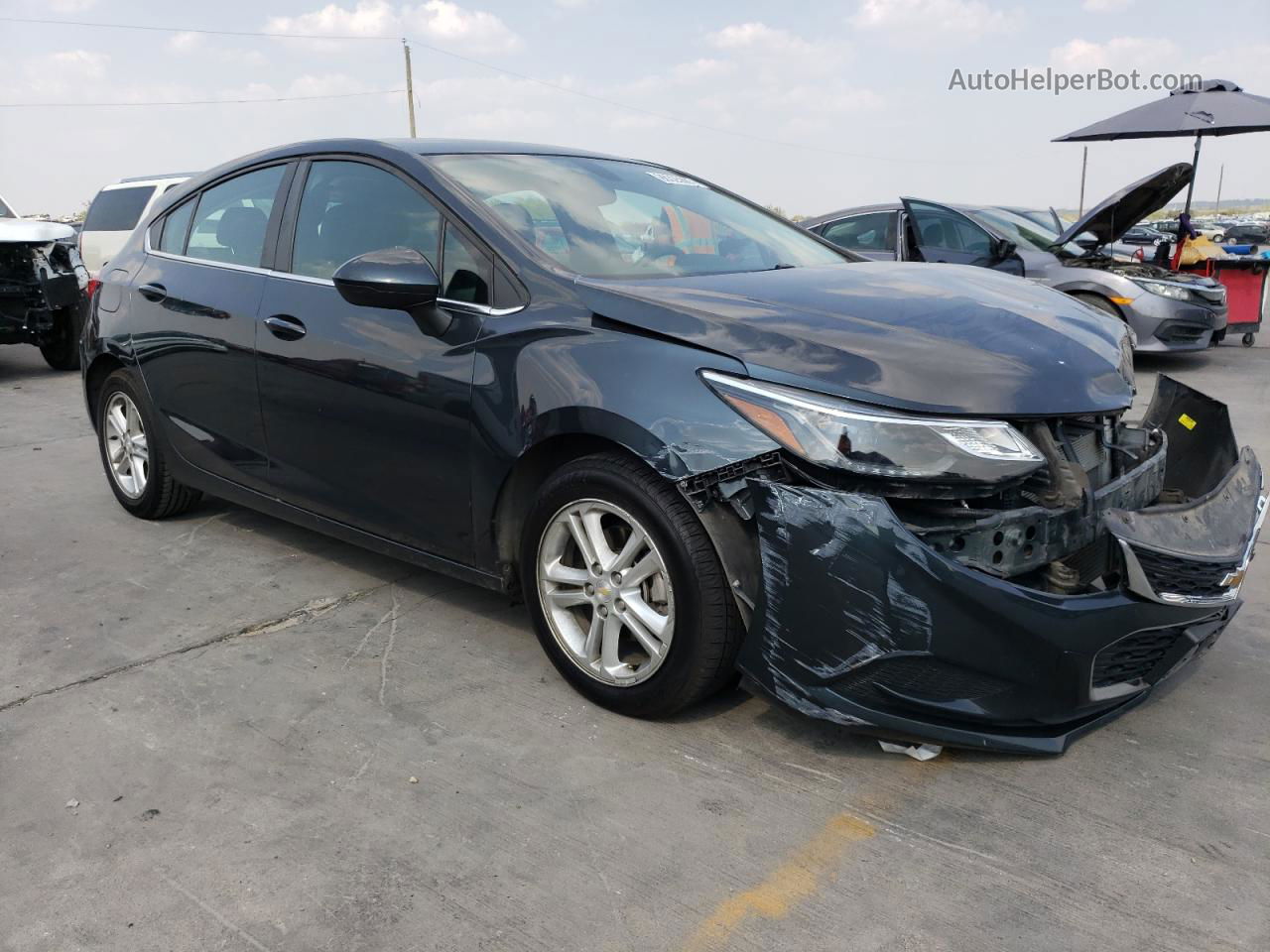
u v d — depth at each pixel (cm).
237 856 216
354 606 354
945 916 196
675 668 251
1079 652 220
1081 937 190
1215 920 194
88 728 271
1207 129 991
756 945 189
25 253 867
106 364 448
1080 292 868
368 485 324
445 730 268
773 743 259
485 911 199
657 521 245
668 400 241
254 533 437
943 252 932
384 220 322
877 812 229
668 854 216
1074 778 242
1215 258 1030
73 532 443
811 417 224
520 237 292
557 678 297
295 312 338
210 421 386
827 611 222
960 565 214
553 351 265
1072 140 1107
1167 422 310
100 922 196
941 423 217
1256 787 238
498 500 285
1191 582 232
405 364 300
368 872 211
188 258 403
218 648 321
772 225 377
